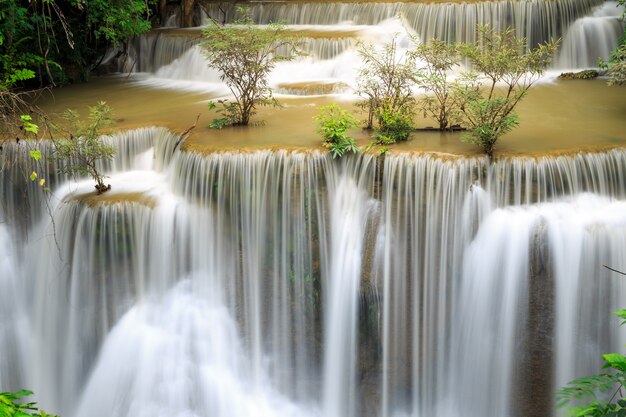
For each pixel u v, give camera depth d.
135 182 10.93
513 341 8.88
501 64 9.59
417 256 9.22
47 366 10.72
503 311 8.82
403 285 9.33
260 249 9.88
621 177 9.29
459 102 10.58
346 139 9.59
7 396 3.65
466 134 9.52
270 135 10.55
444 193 8.92
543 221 8.66
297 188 9.56
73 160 10.87
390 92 10.52
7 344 10.85
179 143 10.84
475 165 8.84
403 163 9.09
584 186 9.09
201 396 10.05
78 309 10.45
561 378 8.93
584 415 3.51
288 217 9.69
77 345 10.54
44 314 10.73
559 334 8.82
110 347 10.26
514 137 9.91
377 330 9.52
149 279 10.16
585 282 8.66
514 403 9.09
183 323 10.10
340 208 9.53
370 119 10.57
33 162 11.04
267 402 10.01
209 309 10.14
